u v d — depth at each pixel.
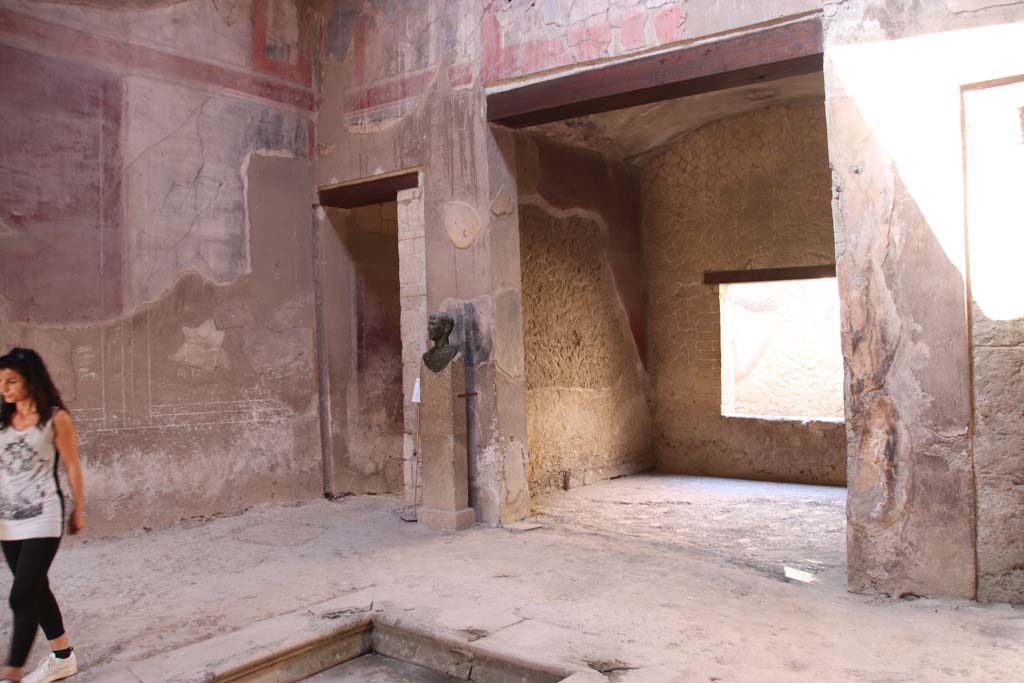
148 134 5.91
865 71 4.17
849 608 3.92
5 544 3.19
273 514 6.33
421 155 6.28
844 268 4.22
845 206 4.23
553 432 7.08
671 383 8.30
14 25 5.20
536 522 5.90
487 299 5.89
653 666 3.20
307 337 6.97
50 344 5.35
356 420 7.25
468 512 5.82
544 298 6.96
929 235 4.02
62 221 5.43
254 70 6.60
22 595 3.12
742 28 4.68
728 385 8.23
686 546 5.18
